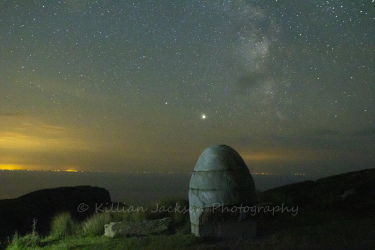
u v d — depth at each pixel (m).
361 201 12.64
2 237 10.98
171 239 8.47
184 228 9.69
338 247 6.31
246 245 7.40
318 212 11.46
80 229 11.03
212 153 9.04
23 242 9.62
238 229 8.48
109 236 9.55
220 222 8.48
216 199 8.45
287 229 8.95
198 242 8.02
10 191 83.69
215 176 8.65
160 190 71.94
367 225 8.10
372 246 6.13
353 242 6.58
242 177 8.77
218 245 7.55
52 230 11.07
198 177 8.89
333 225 8.63
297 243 7.05
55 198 14.21
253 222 8.60
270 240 7.74
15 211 12.33
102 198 15.73
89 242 9.03
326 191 14.16
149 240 8.56
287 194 14.12
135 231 9.53
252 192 8.90
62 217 11.40
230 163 8.85
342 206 12.40
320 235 7.53
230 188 8.52
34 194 14.09
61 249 8.38
